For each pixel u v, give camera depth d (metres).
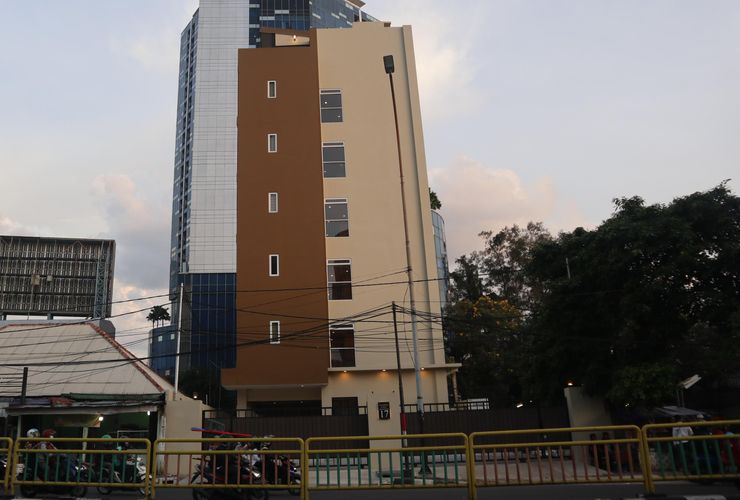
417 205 31.31
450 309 45.19
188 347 76.25
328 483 10.52
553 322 23.91
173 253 101.56
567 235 25.58
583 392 22.44
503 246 51.12
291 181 30.42
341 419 24.25
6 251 53.28
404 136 32.41
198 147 91.00
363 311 29.62
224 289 80.12
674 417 20.12
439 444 23.27
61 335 27.05
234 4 98.00
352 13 110.81
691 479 9.72
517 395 44.19
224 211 87.94
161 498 12.82
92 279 54.31
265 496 12.12
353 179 31.66
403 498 12.14
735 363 22.17
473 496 10.07
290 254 29.30
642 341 21.03
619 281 21.78
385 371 28.38
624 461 12.34
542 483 10.06
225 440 10.88
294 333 28.03
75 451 11.16
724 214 20.38
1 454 12.73
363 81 33.31
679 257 19.97
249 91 31.75
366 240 30.73
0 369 24.62
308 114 31.55
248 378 27.31
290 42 35.72
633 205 22.69
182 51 117.00
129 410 21.86
